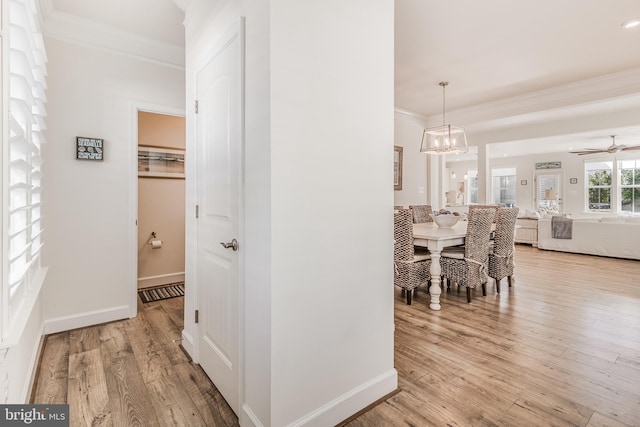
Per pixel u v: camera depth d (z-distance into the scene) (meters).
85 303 2.76
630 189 9.18
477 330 2.62
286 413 1.33
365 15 1.63
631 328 2.65
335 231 1.50
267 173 1.29
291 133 1.33
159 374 1.99
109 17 2.65
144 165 3.92
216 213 1.86
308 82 1.39
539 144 8.42
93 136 2.79
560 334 2.54
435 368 2.03
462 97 5.04
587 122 5.29
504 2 2.61
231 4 1.65
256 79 1.37
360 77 1.61
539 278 4.36
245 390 1.51
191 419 1.58
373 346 1.70
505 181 11.45
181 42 3.08
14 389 1.40
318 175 1.43
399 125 5.75
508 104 5.18
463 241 3.45
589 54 3.55
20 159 1.36
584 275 4.52
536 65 3.84
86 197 2.76
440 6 2.66
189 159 2.32
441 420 1.55
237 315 1.57
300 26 1.36
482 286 3.60
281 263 1.31
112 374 1.99
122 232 2.94
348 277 1.57
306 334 1.40
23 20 1.38
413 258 3.25
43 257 2.55
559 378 1.91
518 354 2.21
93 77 2.78
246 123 1.47
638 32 3.08
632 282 4.12
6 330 1.13
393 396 1.74
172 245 4.16
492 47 3.39
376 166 1.70
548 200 10.35
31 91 1.48
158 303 3.39
